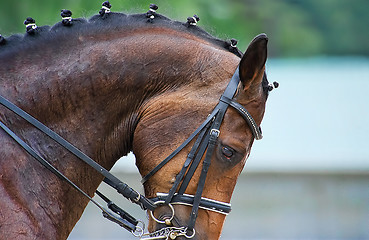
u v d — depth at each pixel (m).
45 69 5.00
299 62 29.30
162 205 5.10
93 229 17.88
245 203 19.53
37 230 4.78
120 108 5.17
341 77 25.27
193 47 5.27
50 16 17.45
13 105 4.84
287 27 36.50
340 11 38.38
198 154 5.05
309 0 38.31
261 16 34.72
